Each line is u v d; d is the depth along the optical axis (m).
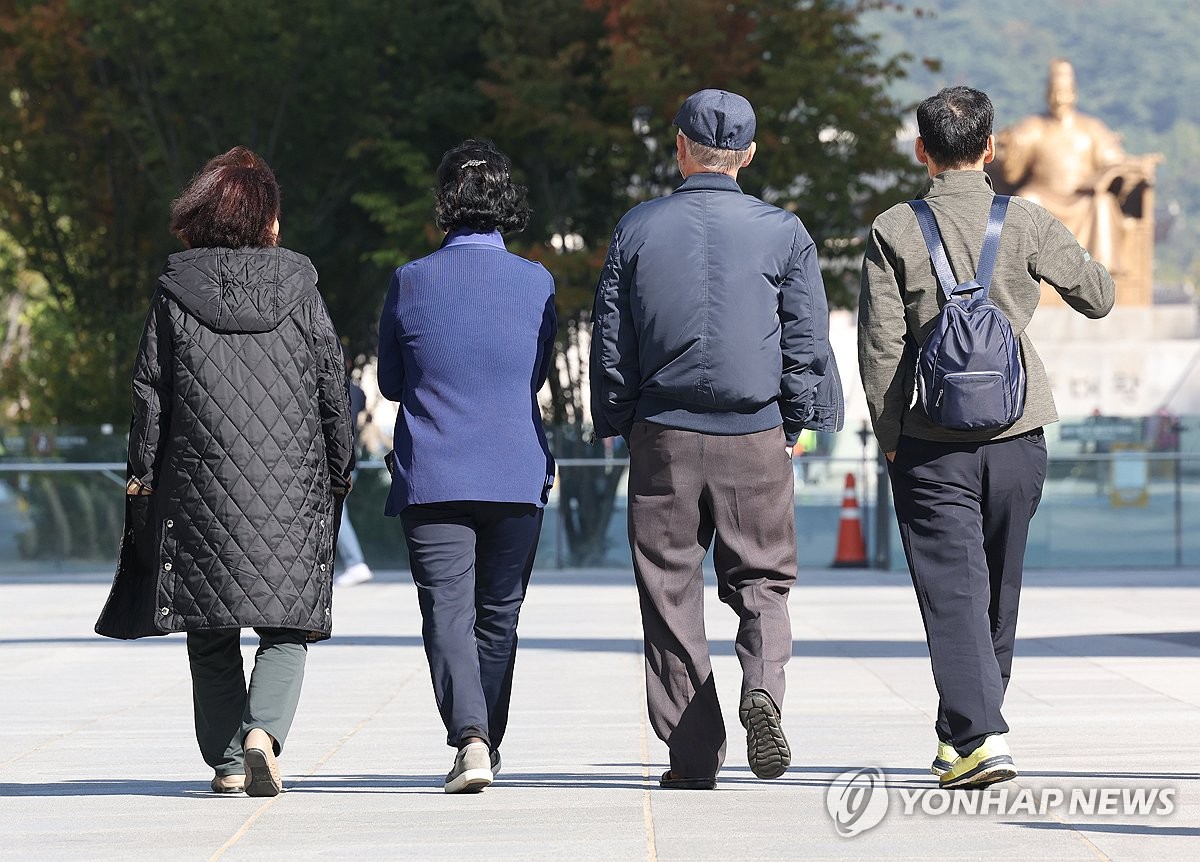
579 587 48.19
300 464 16.56
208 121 63.25
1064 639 32.72
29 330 90.12
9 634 36.22
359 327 72.69
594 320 16.91
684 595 16.69
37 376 69.94
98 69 66.31
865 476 54.94
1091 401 97.00
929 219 16.55
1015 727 21.25
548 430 55.91
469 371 16.98
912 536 16.42
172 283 16.61
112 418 67.19
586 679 27.25
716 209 16.48
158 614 16.27
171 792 17.30
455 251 17.28
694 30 55.81
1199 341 97.31
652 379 16.48
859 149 56.97
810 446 55.03
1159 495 55.31
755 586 16.59
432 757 19.69
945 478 16.28
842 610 39.69
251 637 35.28
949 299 16.23
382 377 17.59
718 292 16.30
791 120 57.50
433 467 16.78
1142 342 97.81
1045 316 98.94
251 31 59.25
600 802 16.02
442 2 61.28
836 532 55.09
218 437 16.36
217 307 16.52
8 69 65.31
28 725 22.91
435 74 63.59
